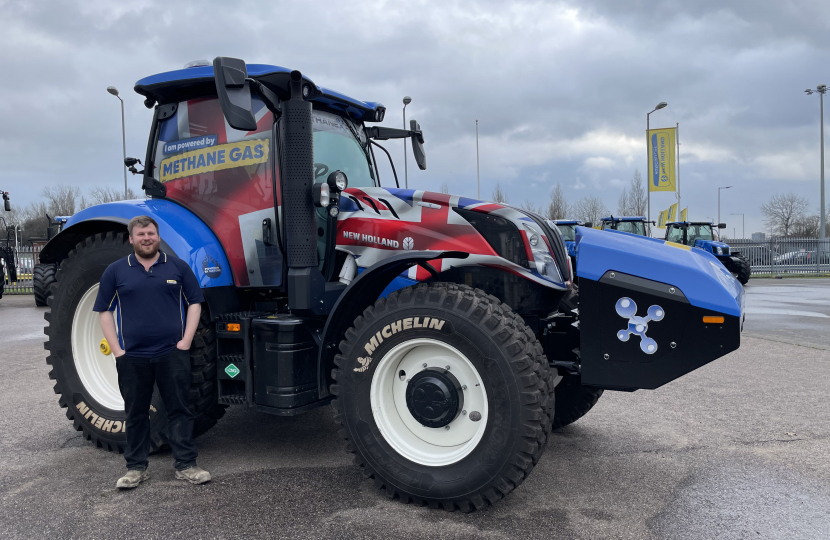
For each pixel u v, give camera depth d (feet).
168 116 13.14
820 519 9.29
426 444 10.09
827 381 18.85
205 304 11.89
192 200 12.77
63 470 11.60
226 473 11.39
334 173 11.03
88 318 13.37
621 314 9.59
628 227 66.59
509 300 11.13
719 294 9.11
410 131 15.80
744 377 19.47
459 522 9.24
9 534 8.88
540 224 11.39
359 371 10.17
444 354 9.96
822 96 90.89
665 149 98.07
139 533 8.89
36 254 54.90
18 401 16.97
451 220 10.95
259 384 11.02
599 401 16.70
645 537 8.72
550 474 11.30
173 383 10.82
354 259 11.70
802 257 83.92
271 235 11.96
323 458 12.27
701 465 11.73
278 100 12.10
